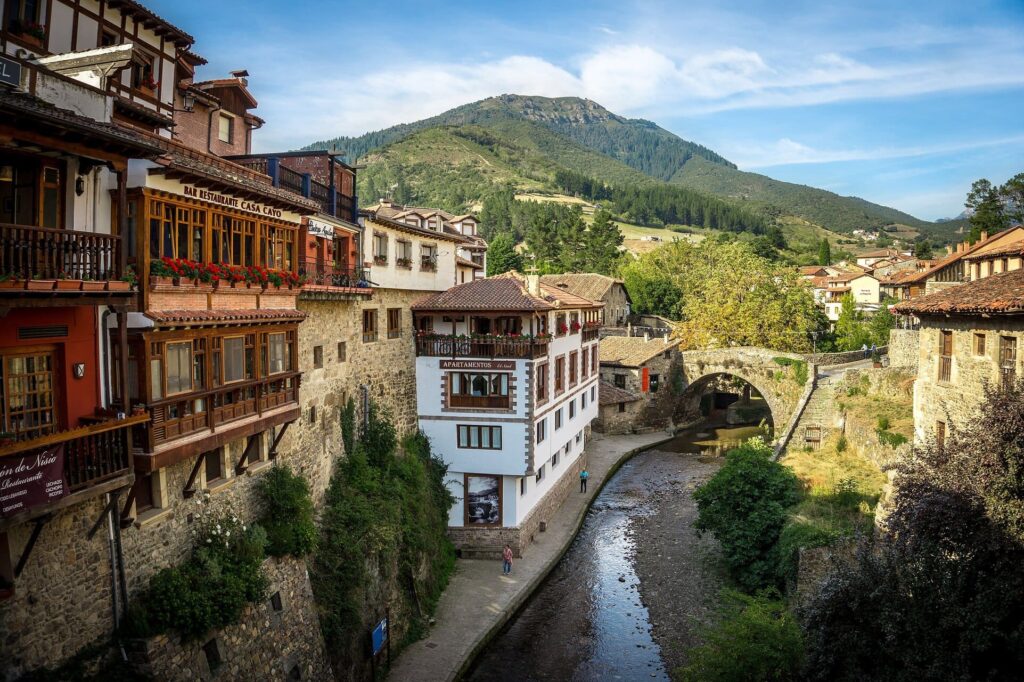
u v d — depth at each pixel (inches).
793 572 1029.2
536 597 1203.9
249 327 730.8
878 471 1334.9
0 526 443.8
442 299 1347.2
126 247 603.2
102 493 528.4
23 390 509.4
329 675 811.4
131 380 599.8
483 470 1305.4
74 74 598.9
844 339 2829.7
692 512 1626.5
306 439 948.6
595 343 1932.8
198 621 625.9
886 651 564.7
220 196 699.4
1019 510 565.0
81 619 559.5
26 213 511.8
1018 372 749.3
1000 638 531.5
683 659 1006.4
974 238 3043.8
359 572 928.9
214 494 732.7
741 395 2925.7
